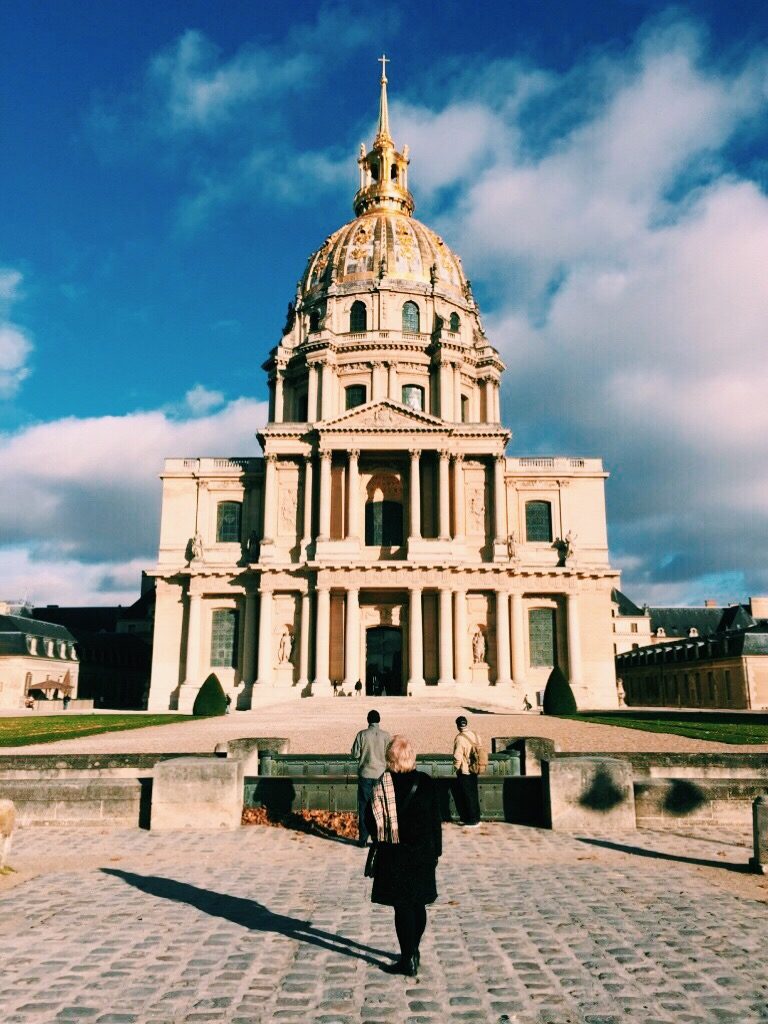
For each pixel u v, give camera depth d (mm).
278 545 71000
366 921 11039
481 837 17047
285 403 85812
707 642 85000
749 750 26703
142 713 60500
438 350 82812
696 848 15859
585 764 18047
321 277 90312
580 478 74562
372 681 70000
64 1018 7816
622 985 8703
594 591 71312
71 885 13078
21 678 76688
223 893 12570
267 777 19375
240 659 69188
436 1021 7805
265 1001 8266
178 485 74250
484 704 60281
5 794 18484
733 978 8891
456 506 71312
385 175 100250
